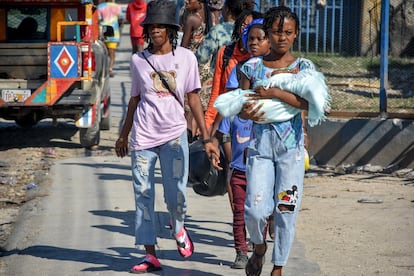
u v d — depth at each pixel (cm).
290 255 991
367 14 2103
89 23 1934
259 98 788
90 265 955
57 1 1917
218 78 1020
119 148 951
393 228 1125
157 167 1606
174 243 1061
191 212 1236
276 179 803
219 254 1006
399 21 2375
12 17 1933
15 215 1259
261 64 805
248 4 1163
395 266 944
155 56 897
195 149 1016
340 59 2102
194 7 1302
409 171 1504
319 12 2177
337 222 1166
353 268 938
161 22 878
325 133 1595
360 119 1560
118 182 1483
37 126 2227
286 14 790
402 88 1977
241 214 939
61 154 1811
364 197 1334
